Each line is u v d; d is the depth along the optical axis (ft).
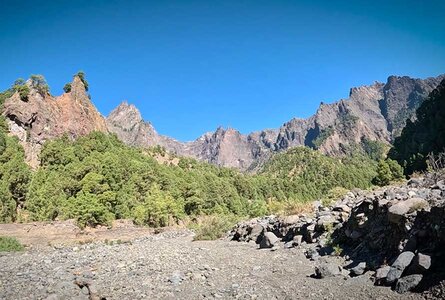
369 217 43.68
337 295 29.45
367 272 34.35
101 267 48.83
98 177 187.73
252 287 34.12
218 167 628.28
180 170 399.65
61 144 347.77
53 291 35.50
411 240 32.32
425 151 340.80
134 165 286.25
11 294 35.22
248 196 412.16
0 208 187.93
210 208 268.62
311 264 43.04
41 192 204.54
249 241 72.33
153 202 191.72
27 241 112.98
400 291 27.40
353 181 584.81
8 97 414.41
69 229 144.36
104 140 399.44
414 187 50.01
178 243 83.30
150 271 44.01
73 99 497.05
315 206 77.82
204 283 37.04
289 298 30.12
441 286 25.08
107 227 162.09
